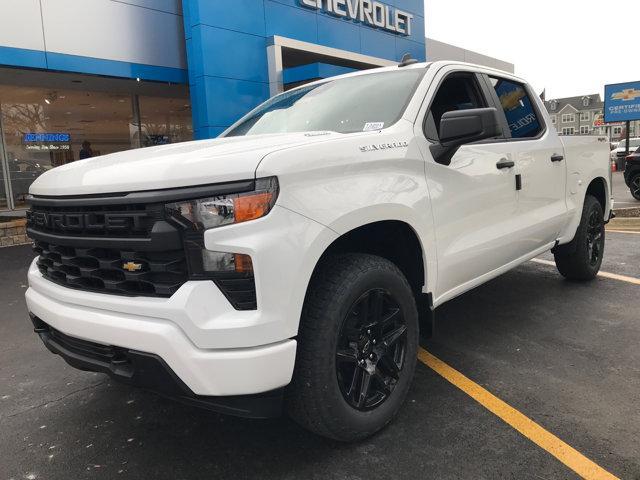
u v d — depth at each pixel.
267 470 2.43
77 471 2.51
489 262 3.52
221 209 2.06
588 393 3.01
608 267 5.99
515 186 3.73
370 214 2.48
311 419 2.37
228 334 2.03
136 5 11.59
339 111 3.27
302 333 2.31
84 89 13.02
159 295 2.15
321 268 2.46
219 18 11.95
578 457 2.41
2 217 11.54
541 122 4.35
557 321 4.23
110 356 2.32
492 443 2.56
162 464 2.53
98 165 2.49
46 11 10.23
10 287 6.39
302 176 2.23
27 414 3.11
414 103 3.07
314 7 13.97
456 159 3.17
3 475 2.50
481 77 3.76
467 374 3.33
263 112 3.86
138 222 2.14
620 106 24.27
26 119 12.64
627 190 17.08
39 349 4.24
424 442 2.59
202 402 2.13
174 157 2.25
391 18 16.66
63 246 2.50
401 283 2.69
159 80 12.13
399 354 2.77
